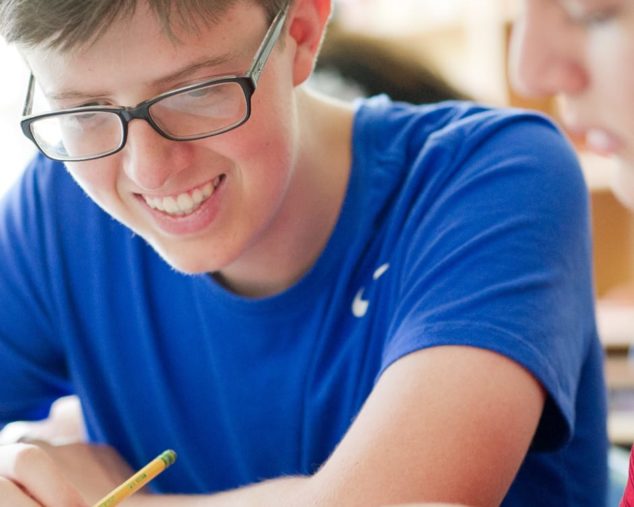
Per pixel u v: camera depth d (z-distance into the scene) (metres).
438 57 2.83
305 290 1.12
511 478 0.92
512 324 0.94
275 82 0.96
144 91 0.91
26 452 1.01
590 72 0.89
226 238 1.01
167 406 1.23
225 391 1.18
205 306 1.17
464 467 0.88
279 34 0.94
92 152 0.98
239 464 1.21
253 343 1.15
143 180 0.94
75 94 0.92
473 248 0.99
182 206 0.99
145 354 1.23
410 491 0.88
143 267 1.22
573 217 1.05
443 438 0.89
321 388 1.11
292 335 1.13
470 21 2.79
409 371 0.93
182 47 0.88
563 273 1.00
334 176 1.13
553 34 0.90
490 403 0.90
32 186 1.29
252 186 0.98
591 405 1.16
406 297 1.01
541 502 1.12
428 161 1.11
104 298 1.24
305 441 1.14
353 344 1.09
